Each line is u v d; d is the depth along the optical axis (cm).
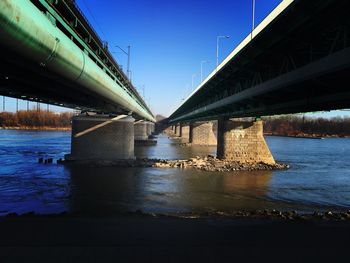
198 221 1548
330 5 1695
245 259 1058
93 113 5056
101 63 2903
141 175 3925
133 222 1502
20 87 2406
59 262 1001
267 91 2711
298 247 1188
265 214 2038
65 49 1636
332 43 1967
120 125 4984
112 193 2936
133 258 1042
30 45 1330
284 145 11088
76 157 4866
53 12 1675
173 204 2586
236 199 2823
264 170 4622
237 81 3788
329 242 1258
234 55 3069
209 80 4428
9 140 9638
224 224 1501
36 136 12094
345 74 1942
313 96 2464
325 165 5425
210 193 3038
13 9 1105
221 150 5362
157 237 1271
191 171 4328
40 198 2702
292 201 2819
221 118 5394
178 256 1068
